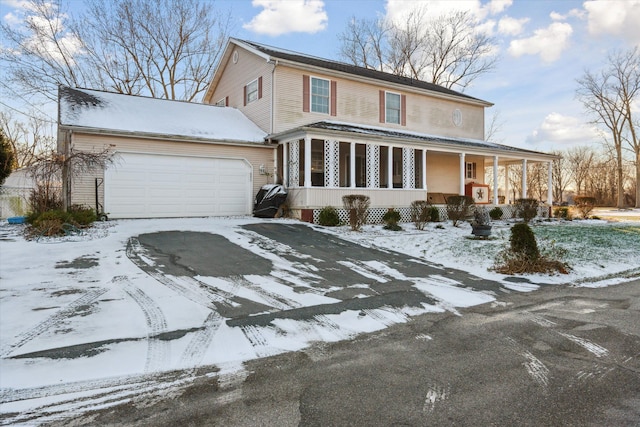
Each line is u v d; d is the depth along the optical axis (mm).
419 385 3168
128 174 12938
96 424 2621
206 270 7008
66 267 6723
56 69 22000
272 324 4672
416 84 21109
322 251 9141
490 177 48812
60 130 12625
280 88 16047
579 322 4852
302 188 13867
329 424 2582
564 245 10492
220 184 14570
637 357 3744
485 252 9336
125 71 24578
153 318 4727
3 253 7523
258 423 2605
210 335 4293
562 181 51312
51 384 3191
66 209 11047
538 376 3324
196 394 3043
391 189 15547
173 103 17141
